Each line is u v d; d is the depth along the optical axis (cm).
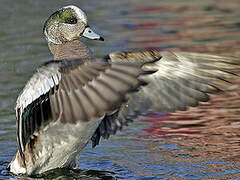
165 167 959
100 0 3017
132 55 842
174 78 918
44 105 793
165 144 1099
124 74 662
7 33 2119
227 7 2753
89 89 670
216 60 896
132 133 1180
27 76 1581
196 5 2864
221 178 891
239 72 1617
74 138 880
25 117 833
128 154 1040
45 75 739
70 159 927
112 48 1894
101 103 647
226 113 1316
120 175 922
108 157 1027
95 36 995
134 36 2114
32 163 921
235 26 2277
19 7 2691
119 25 2330
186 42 1995
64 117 669
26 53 1822
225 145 1082
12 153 1061
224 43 1955
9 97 1413
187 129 1203
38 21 2325
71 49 966
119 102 649
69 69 704
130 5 2875
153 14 2617
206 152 1040
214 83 900
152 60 867
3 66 1677
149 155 1030
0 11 2583
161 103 921
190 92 907
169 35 2139
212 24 2345
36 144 893
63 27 998
